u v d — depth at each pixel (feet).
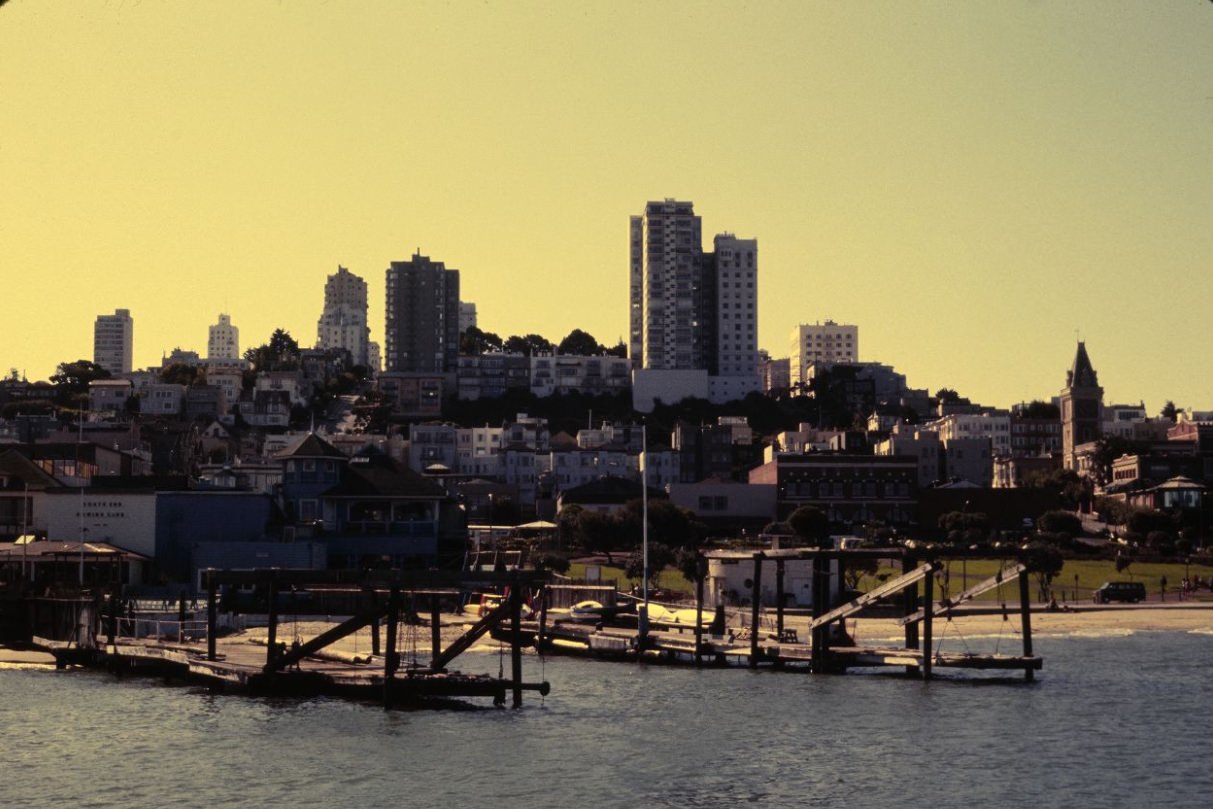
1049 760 278.46
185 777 257.14
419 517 554.05
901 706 335.47
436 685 319.06
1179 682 382.83
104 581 495.00
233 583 341.41
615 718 314.55
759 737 296.10
